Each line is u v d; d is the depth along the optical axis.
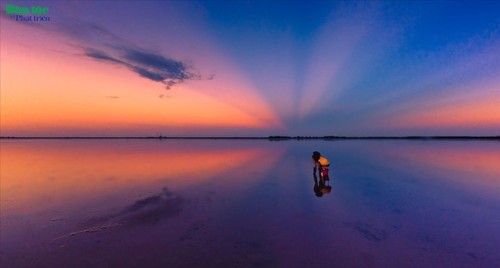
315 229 4.74
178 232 4.61
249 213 5.65
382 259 3.63
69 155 19.73
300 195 7.23
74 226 4.90
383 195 7.18
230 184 8.73
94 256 3.75
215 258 3.69
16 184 8.63
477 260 3.58
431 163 14.17
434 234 4.47
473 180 9.23
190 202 6.52
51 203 6.39
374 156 18.59
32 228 4.80
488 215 5.42
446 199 6.71
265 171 11.56
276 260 3.63
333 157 18.00
